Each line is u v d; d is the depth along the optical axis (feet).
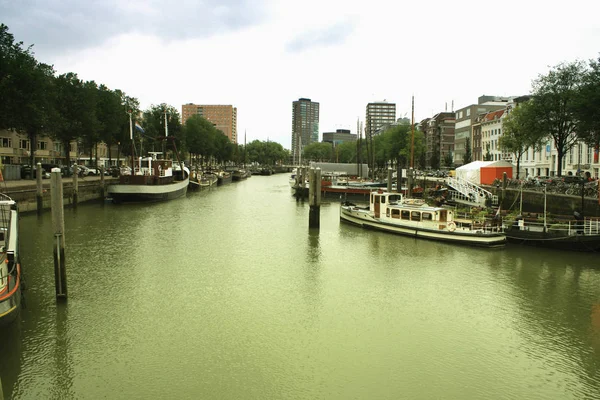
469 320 72.28
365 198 276.82
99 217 168.35
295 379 53.93
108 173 295.89
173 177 268.82
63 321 68.95
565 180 177.47
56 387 51.75
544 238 117.50
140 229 144.56
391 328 68.80
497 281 91.91
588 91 152.87
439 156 546.67
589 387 53.16
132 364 56.85
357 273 97.25
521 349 62.39
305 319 71.67
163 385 52.34
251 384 52.75
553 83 194.80
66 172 244.42
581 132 161.58
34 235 129.29
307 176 302.66
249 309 75.46
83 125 242.99
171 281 89.51
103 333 65.26
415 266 102.78
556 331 68.33
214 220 170.40
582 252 113.29
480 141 417.28
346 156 634.02
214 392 51.08
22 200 160.45
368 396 50.72
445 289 87.04
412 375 55.26
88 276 90.99
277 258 109.81
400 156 398.83
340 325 69.56
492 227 124.67
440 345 63.31
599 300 81.35
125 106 297.94
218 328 67.67
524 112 207.10
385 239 132.67
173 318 71.05
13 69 165.68
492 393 51.67
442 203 196.44
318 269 100.27
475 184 207.21
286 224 163.53
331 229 152.15
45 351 59.77
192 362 57.52
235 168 604.49
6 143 276.62
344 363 57.88
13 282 64.23
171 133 364.99
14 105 168.66
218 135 545.85
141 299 79.05
